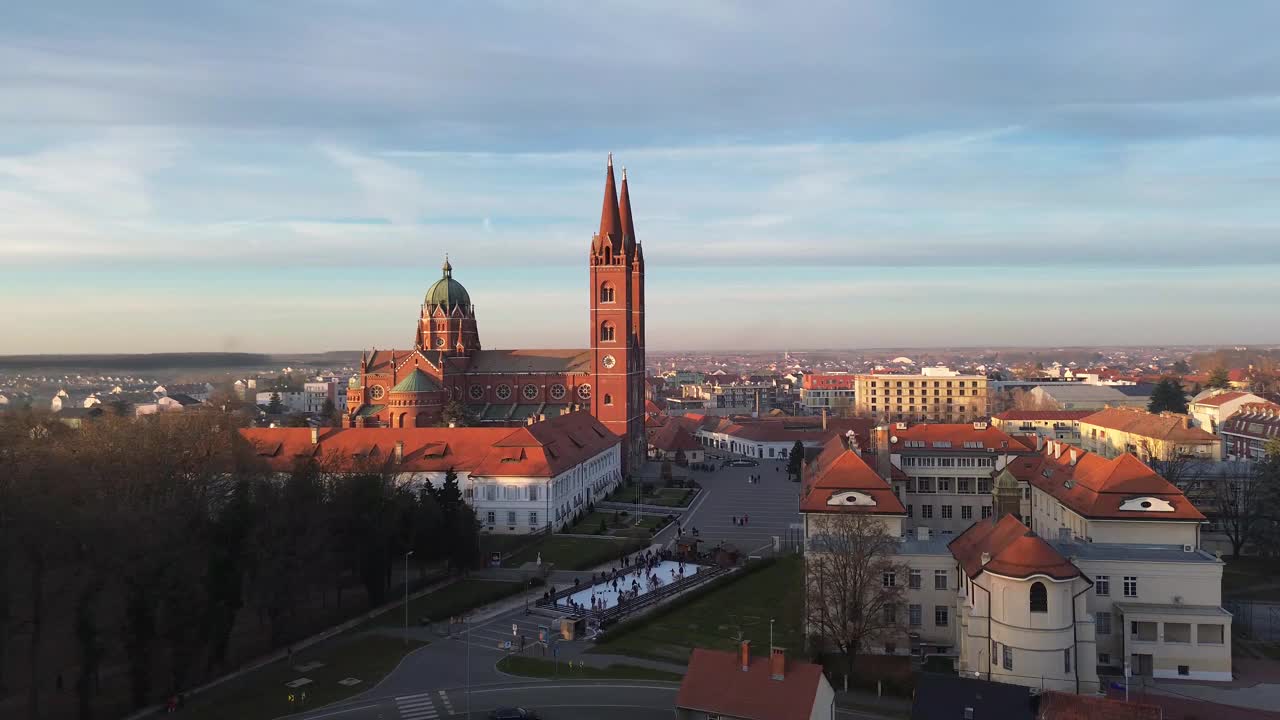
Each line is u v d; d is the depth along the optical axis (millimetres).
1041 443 169000
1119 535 106250
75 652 92812
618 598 117188
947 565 98500
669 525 170000
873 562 96000
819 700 69312
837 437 168375
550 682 89375
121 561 87188
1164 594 93188
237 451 149375
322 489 124000
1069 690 83000
